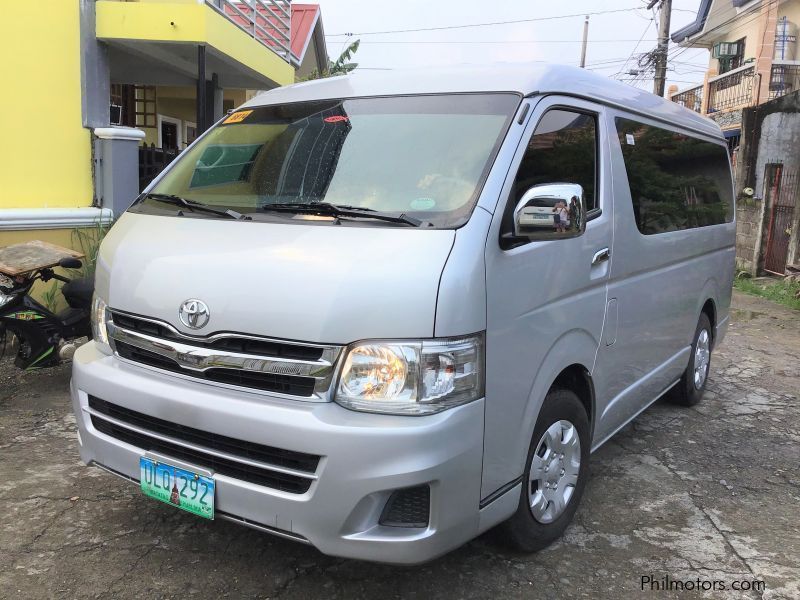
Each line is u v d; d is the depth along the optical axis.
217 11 8.10
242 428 2.49
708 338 5.63
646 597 2.95
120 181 7.21
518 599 2.90
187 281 2.70
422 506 2.45
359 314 2.39
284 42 12.39
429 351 2.38
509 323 2.69
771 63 17.84
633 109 3.97
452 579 3.01
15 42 6.50
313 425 2.37
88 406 3.06
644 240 3.88
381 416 2.38
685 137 4.77
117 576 2.94
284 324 2.46
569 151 3.27
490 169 2.77
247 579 2.96
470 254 2.51
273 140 3.43
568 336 3.13
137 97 12.34
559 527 3.28
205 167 3.51
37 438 4.33
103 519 3.39
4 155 6.54
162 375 2.78
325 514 2.39
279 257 2.59
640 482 4.12
